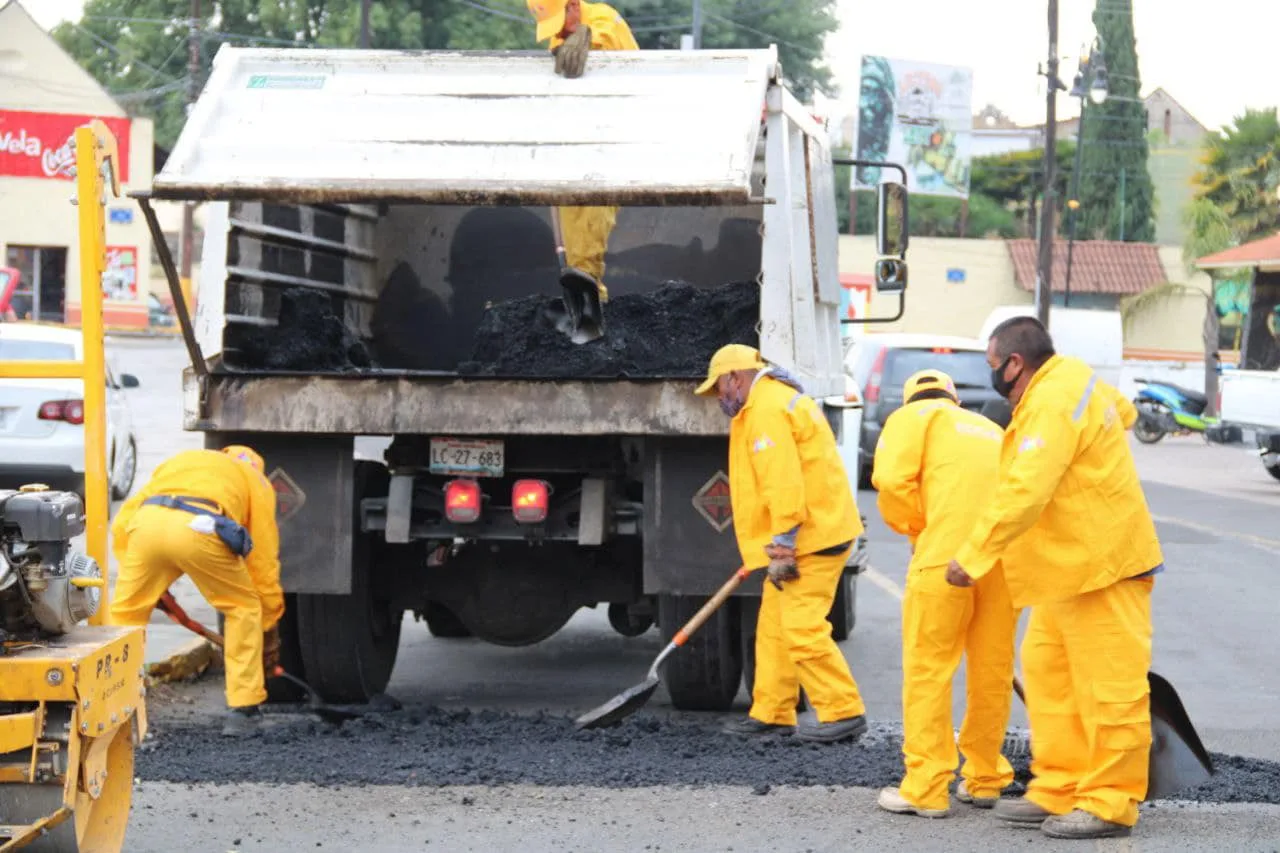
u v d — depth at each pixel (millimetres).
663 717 8352
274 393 7648
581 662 10211
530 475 8023
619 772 6875
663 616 8148
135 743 5379
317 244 9031
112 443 16281
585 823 6152
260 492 7562
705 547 7680
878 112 50312
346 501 7797
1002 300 53750
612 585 8484
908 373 20141
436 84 7711
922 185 51000
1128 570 5895
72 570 5023
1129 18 60438
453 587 8508
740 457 7430
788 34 54062
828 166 9555
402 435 7984
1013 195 66938
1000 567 6309
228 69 7855
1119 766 5949
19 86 49281
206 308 7793
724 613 8094
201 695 8828
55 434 14523
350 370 8758
